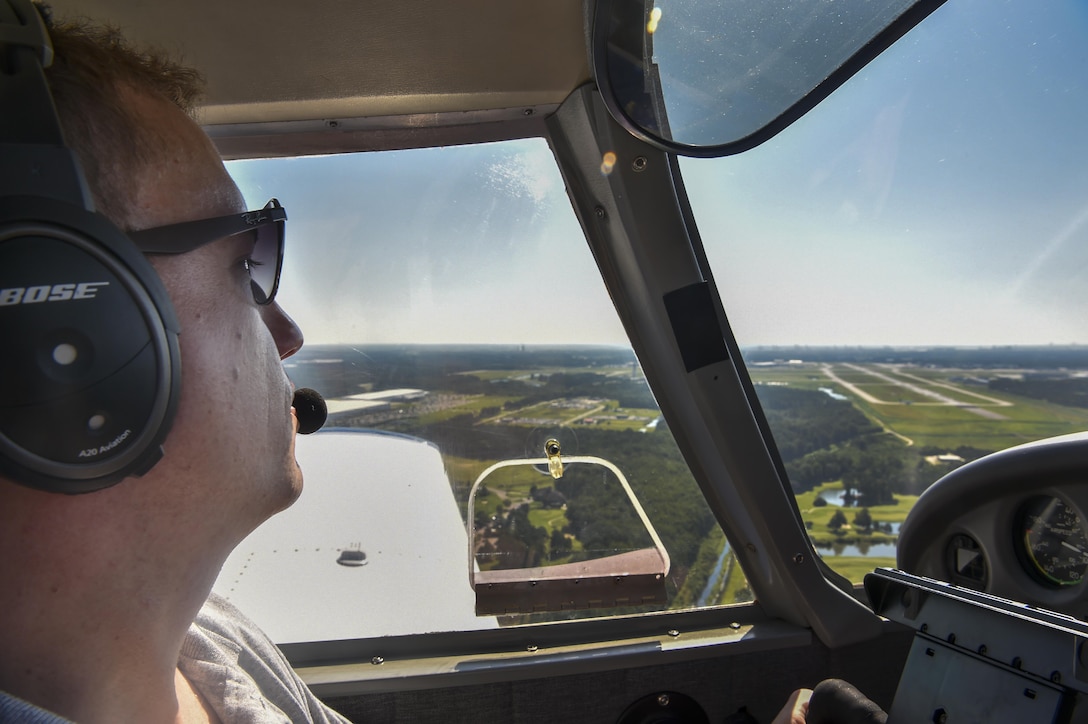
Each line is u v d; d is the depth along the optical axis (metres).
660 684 0.87
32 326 0.21
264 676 0.45
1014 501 0.60
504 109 0.68
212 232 0.28
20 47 0.22
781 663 0.91
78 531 0.24
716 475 0.84
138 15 0.54
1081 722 0.43
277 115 0.66
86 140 0.25
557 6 0.56
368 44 0.59
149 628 0.27
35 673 0.25
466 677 0.81
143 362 0.23
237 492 0.29
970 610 0.46
